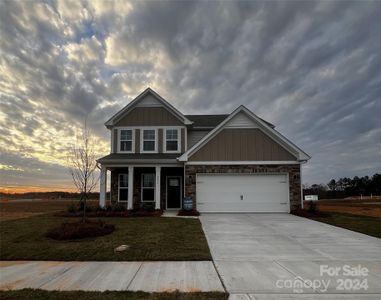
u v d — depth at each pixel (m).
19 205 28.58
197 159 16.06
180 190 18.25
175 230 9.91
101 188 15.99
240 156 16.05
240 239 8.75
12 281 5.14
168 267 5.93
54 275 5.46
